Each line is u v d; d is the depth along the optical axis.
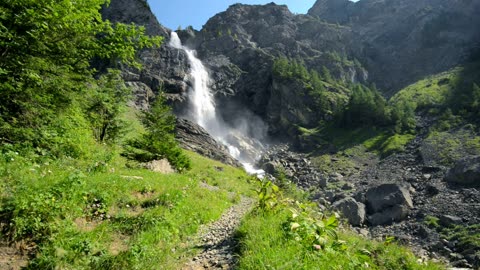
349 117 107.44
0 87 9.80
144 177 14.12
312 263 5.19
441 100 101.00
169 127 26.97
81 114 18.94
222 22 196.38
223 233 9.30
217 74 145.25
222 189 24.91
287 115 121.31
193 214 10.97
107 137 25.23
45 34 10.66
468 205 38.38
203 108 123.50
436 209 39.50
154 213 9.12
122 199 9.77
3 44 9.24
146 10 153.88
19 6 9.64
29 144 11.07
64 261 5.70
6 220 6.23
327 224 6.74
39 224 6.38
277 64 132.62
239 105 133.12
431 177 53.97
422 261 9.45
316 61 160.62
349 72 156.38
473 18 154.25
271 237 6.50
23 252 5.90
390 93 149.00
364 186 57.81
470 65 119.62
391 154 78.38
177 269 6.36
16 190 7.13
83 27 11.32
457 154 62.66
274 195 9.93
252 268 5.34
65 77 12.66
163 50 133.88
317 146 101.00
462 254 29.20
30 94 10.92
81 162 13.17
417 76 149.50
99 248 6.52
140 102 99.62
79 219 7.68
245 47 168.38
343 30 193.88
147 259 6.46
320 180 64.94
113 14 147.75
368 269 6.21
